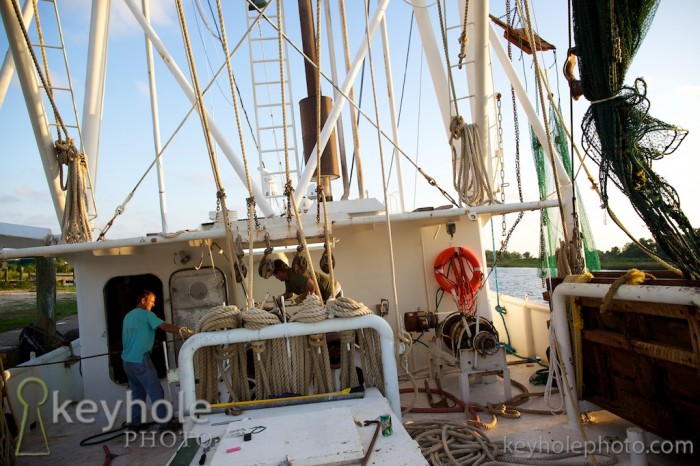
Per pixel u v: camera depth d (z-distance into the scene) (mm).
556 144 6234
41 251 5121
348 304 3295
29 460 4590
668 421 3207
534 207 5555
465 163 5840
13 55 5598
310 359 3365
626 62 3143
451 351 5398
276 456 2174
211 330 3207
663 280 3291
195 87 3100
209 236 5309
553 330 4191
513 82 6605
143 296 5449
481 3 5512
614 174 3215
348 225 5988
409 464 2160
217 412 3055
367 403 3006
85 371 6047
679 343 3090
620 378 3773
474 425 4285
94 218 6363
